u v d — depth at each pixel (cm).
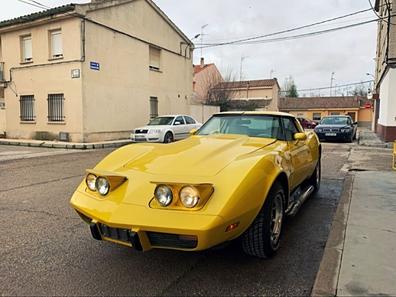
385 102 1681
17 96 1739
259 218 318
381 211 457
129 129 1784
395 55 1546
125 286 285
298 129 504
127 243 283
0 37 1812
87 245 371
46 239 389
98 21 1576
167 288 282
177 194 270
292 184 409
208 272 310
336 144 1595
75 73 1519
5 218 465
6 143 1566
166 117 1609
